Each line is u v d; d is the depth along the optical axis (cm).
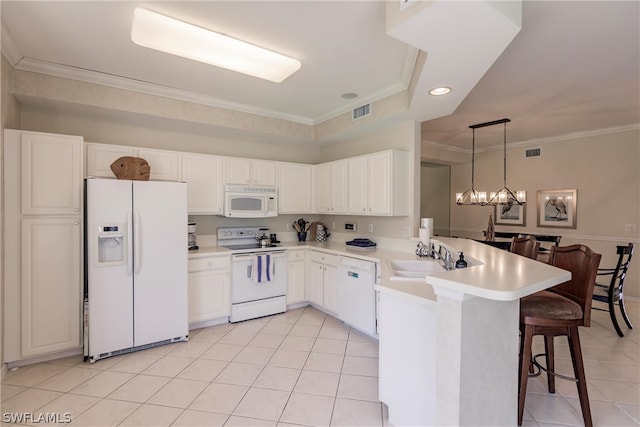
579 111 411
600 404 226
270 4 203
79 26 228
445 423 143
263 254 395
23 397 229
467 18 165
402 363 193
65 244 282
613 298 367
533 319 192
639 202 471
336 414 213
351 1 199
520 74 301
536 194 583
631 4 196
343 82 326
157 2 201
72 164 283
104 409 217
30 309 270
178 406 221
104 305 285
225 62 270
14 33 237
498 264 189
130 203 297
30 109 312
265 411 216
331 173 444
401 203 365
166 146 390
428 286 201
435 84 257
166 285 315
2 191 256
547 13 206
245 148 449
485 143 615
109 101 317
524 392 198
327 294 397
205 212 384
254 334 346
